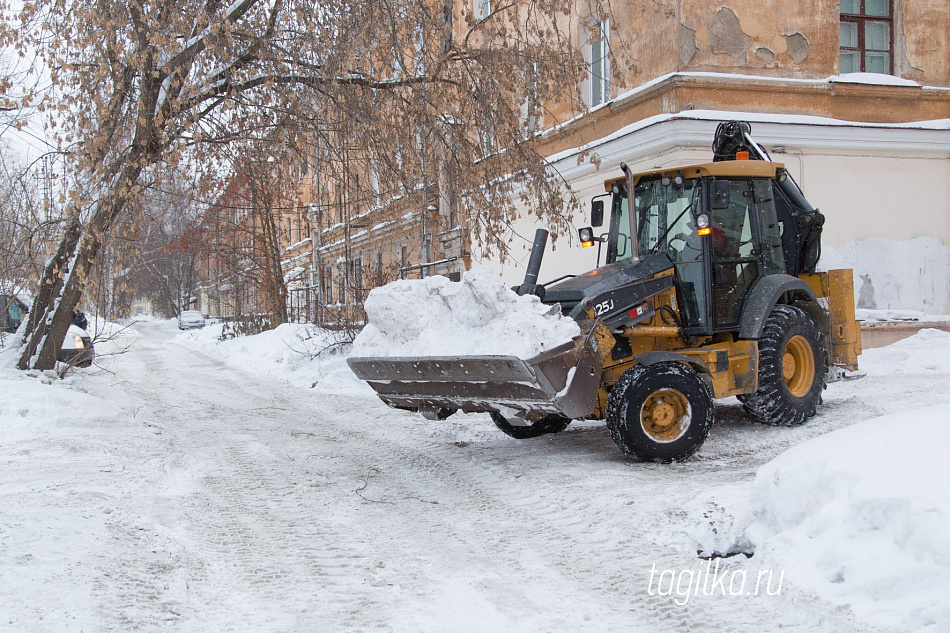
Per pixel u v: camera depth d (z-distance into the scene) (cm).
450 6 1037
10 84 854
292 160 1075
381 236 2223
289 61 971
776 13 1300
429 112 1033
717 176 759
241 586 407
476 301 636
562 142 1556
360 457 768
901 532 334
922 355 1208
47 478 637
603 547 458
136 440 851
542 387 606
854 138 1337
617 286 701
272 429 954
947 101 1418
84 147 869
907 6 1416
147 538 479
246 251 2469
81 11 839
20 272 1134
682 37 1250
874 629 308
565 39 1141
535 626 350
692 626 345
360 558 454
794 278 797
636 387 656
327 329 1823
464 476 668
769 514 423
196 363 2061
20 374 1059
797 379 806
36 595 359
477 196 1078
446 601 383
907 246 1388
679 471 635
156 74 891
